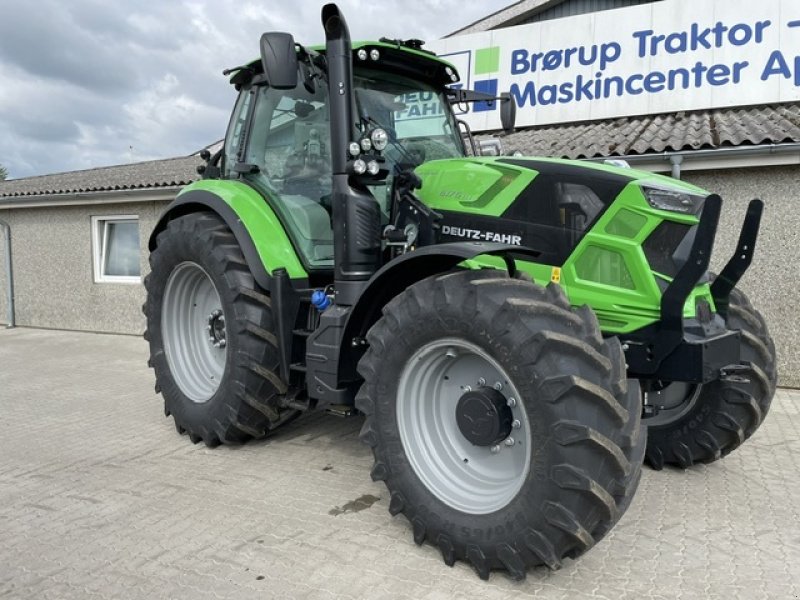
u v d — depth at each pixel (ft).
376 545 9.89
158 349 15.48
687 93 27.22
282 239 13.41
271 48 10.36
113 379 22.04
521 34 30.12
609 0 33.71
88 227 32.58
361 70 13.35
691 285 9.56
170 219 16.07
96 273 32.71
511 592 8.59
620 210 10.21
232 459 13.75
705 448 12.53
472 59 31.30
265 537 10.16
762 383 12.16
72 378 22.22
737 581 8.83
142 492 11.98
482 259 11.16
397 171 12.71
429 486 9.63
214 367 15.19
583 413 8.12
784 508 11.19
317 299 12.40
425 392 10.02
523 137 27.48
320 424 16.22
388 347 9.85
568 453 8.09
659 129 24.45
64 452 14.33
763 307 20.16
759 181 19.93
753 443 14.65
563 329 8.52
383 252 12.20
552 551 8.32
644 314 9.98
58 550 9.82
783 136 19.03
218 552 9.70
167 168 36.63
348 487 12.15
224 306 13.53
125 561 9.46
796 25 25.31
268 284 13.03
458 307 9.02
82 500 11.64
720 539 10.04
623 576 8.96
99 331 32.78
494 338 8.66
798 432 15.39
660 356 9.93
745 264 10.80
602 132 25.89
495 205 11.21
